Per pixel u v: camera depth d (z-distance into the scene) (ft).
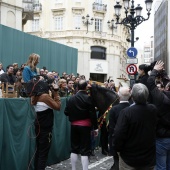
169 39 231.09
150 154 14.89
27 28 173.99
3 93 29.22
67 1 164.86
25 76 24.49
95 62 164.86
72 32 163.12
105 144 35.29
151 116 14.99
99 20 169.27
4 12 81.35
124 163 15.07
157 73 19.48
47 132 22.99
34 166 24.56
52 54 78.89
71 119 24.84
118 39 173.68
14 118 23.45
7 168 22.74
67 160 32.42
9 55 57.82
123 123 14.74
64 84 34.88
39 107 22.86
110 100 25.41
